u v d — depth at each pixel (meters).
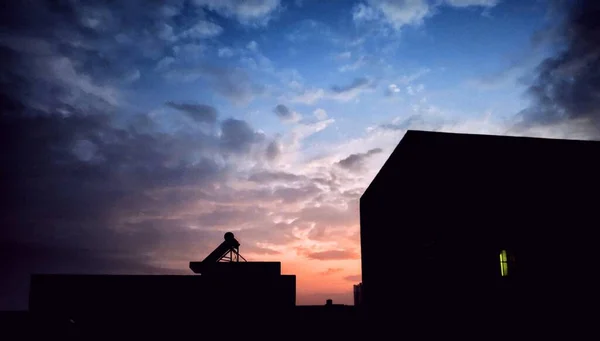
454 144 13.45
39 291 15.71
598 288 11.89
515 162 13.14
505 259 11.88
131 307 15.93
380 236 17.53
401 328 14.93
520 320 11.37
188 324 16.05
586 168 13.30
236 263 17.38
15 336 14.16
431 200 13.71
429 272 13.54
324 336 17.45
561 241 12.26
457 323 12.09
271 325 16.47
